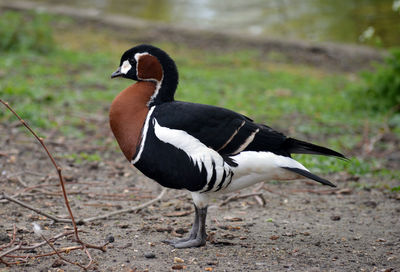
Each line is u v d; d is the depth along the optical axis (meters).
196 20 27.56
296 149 6.83
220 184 6.54
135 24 24.92
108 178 9.84
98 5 29.73
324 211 8.67
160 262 6.37
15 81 15.16
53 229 7.32
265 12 28.64
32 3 26.64
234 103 15.20
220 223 7.96
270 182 10.14
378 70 16.20
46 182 9.33
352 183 10.07
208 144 6.48
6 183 9.11
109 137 12.10
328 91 17.75
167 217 8.15
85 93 15.20
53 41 20.11
